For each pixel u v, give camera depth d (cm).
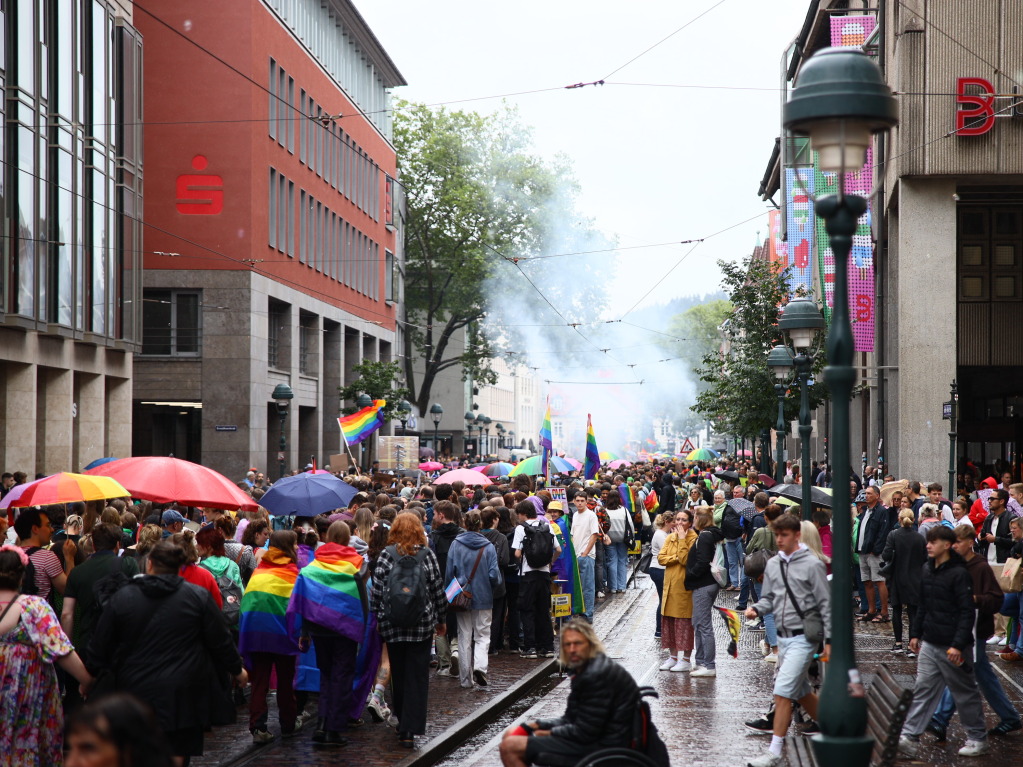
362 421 2638
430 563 1045
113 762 361
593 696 728
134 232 3472
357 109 5831
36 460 2970
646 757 713
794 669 960
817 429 4575
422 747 1015
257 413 4141
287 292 4566
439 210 7019
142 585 786
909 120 2698
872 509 1859
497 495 1633
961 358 3400
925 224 2748
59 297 2853
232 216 4066
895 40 2841
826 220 683
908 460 2752
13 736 763
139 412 4294
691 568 1422
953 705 1066
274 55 4375
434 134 6938
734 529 2089
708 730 1112
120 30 3362
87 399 3228
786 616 972
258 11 4156
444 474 2392
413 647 1027
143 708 370
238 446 4044
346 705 1025
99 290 3161
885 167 2705
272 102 4375
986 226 3400
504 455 8538
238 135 4062
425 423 8919
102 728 362
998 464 3453
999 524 1638
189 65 4072
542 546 1566
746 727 1121
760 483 2511
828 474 3039
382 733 1091
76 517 1145
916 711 1020
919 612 1026
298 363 4744
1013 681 1358
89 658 777
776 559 983
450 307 7225
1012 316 3391
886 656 1522
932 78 2691
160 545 805
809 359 1520
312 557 1225
